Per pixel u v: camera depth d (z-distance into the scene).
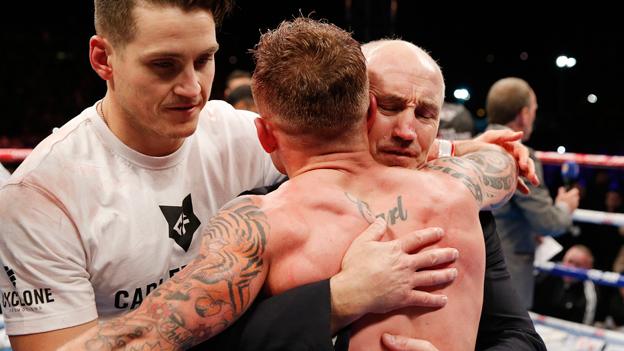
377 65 1.21
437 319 1.11
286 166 1.18
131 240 1.30
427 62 1.24
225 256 1.03
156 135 1.30
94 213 1.27
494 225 1.40
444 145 1.49
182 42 1.15
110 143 1.31
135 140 1.30
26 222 1.21
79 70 8.23
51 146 1.27
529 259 3.11
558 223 2.99
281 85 1.09
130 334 0.98
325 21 1.29
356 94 1.10
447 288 1.13
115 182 1.30
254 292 1.03
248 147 1.51
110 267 1.29
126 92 1.21
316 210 1.09
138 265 1.31
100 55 1.24
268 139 1.17
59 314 1.22
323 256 1.06
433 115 1.24
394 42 1.26
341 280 1.04
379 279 1.04
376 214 1.13
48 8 8.16
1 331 2.63
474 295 1.17
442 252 1.10
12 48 7.99
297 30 1.12
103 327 1.00
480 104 9.12
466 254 1.16
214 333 1.02
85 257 1.27
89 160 1.29
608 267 4.72
